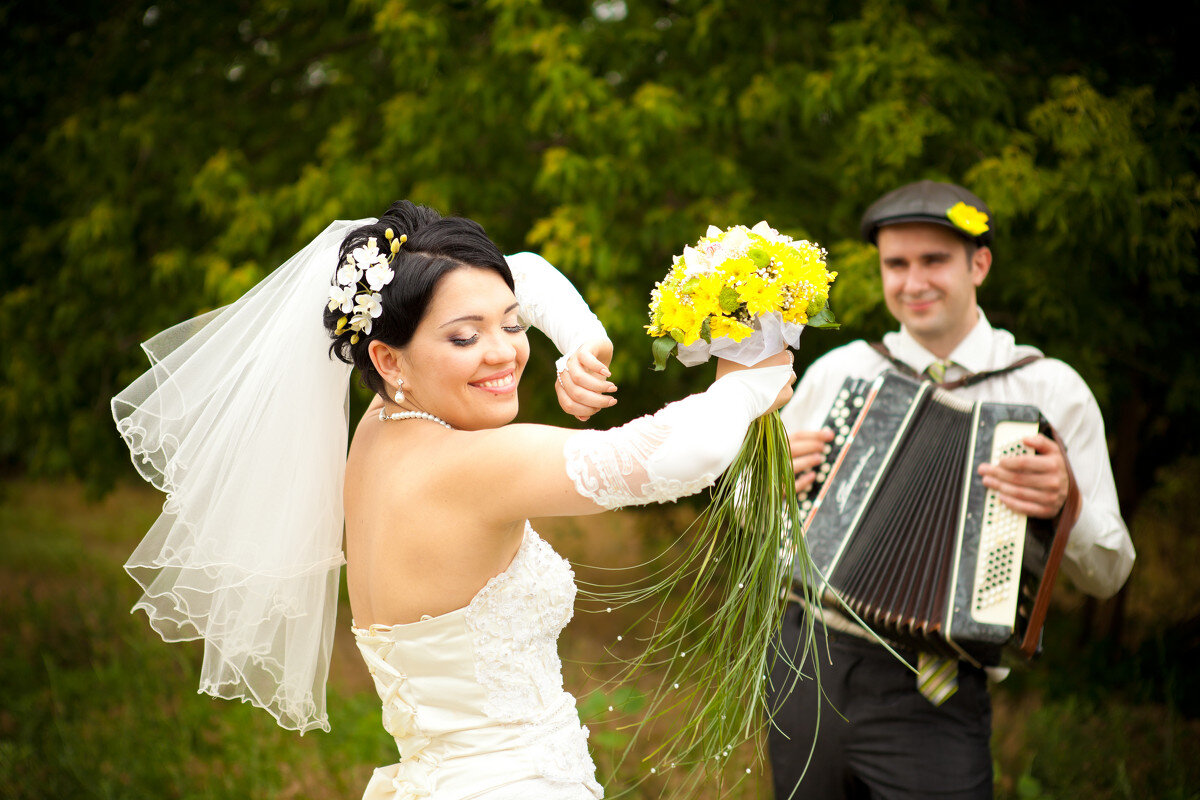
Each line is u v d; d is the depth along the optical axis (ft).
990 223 9.27
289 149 18.95
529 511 5.26
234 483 6.25
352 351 5.93
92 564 29.43
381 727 14.01
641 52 17.07
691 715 6.29
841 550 8.41
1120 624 19.38
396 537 5.59
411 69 16.35
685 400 5.33
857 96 14.92
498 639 5.62
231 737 14.12
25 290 19.43
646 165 16.28
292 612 6.47
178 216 19.40
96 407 19.60
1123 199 13.53
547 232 15.37
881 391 8.91
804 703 8.73
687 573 6.31
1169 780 12.67
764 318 5.55
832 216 16.17
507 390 5.78
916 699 8.46
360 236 5.90
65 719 15.31
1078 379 9.12
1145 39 15.53
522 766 5.60
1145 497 21.08
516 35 15.72
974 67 14.76
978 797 8.41
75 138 17.97
